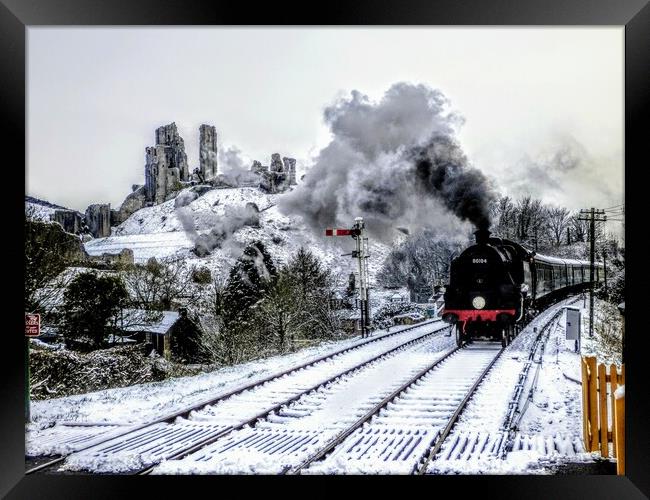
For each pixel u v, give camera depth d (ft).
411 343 62.69
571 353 50.88
